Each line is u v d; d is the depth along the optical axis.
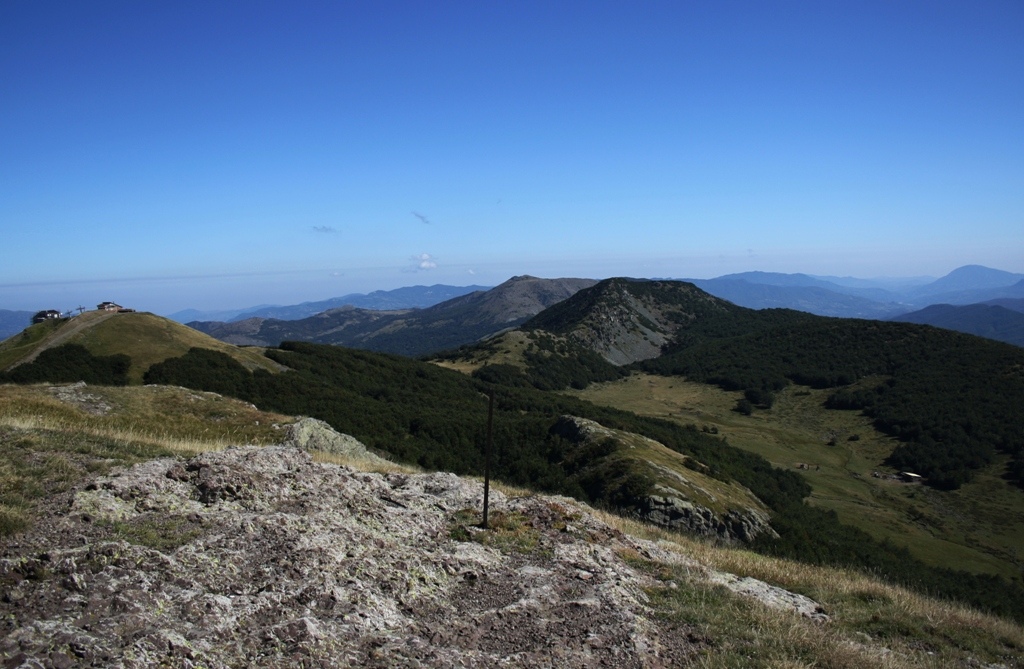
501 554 12.38
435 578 10.44
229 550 9.25
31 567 7.47
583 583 11.46
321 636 7.46
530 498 17.80
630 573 12.90
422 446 53.53
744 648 9.83
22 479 11.17
